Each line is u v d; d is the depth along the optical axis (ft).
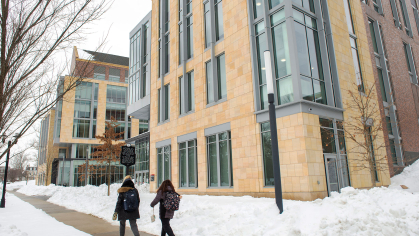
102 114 196.75
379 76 78.43
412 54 94.38
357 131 54.90
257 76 54.39
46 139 223.92
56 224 35.91
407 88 85.71
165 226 21.84
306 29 53.16
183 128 72.18
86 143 188.34
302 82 48.91
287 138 46.93
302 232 20.70
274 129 27.07
